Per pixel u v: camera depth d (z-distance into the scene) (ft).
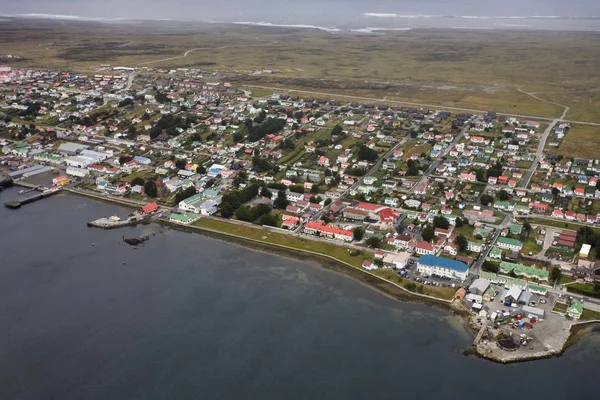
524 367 568.82
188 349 612.29
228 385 558.97
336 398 538.88
